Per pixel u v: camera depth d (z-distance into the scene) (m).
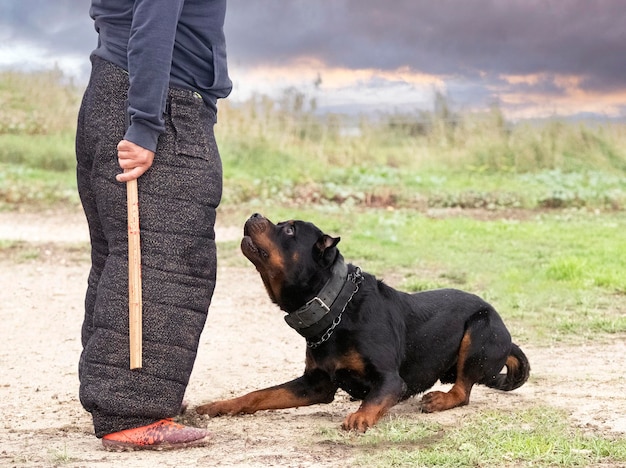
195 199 4.14
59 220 15.18
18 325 8.09
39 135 21.59
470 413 5.04
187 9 4.13
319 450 4.14
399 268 11.01
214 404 4.96
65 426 4.75
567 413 4.86
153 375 4.08
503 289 9.55
